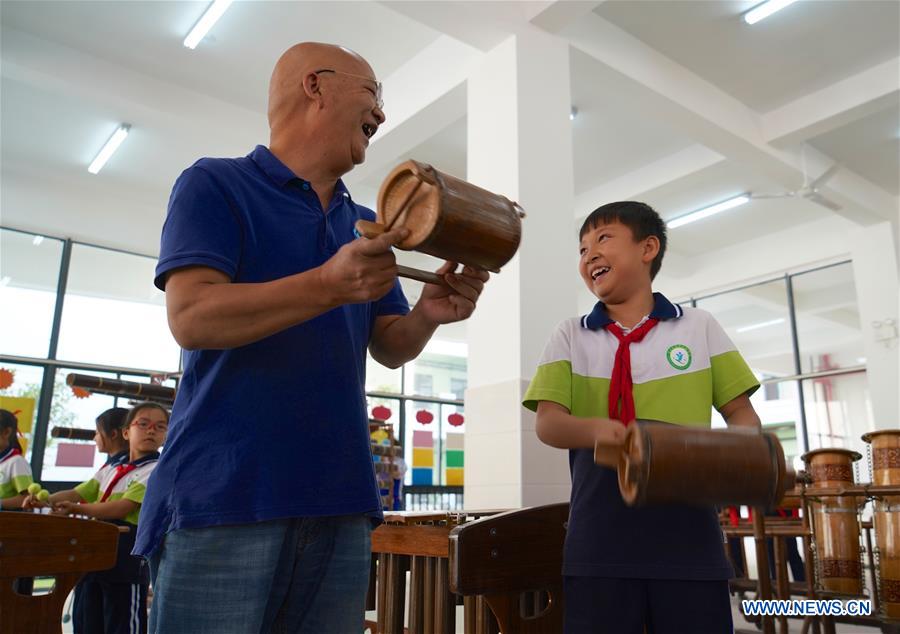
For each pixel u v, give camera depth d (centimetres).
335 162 112
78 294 745
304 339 100
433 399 967
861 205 729
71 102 591
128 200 779
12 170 705
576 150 675
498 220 88
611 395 128
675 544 115
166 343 792
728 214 823
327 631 99
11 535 148
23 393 698
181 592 89
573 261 424
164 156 686
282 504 92
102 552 162
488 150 443
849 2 487
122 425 355
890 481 239
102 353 749
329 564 99
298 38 525
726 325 938
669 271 955
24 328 709
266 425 94
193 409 95
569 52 468
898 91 545
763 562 284
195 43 520
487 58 458
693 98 555
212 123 601
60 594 155
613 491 120
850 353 817
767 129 618
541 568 125
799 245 854
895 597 234
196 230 93
